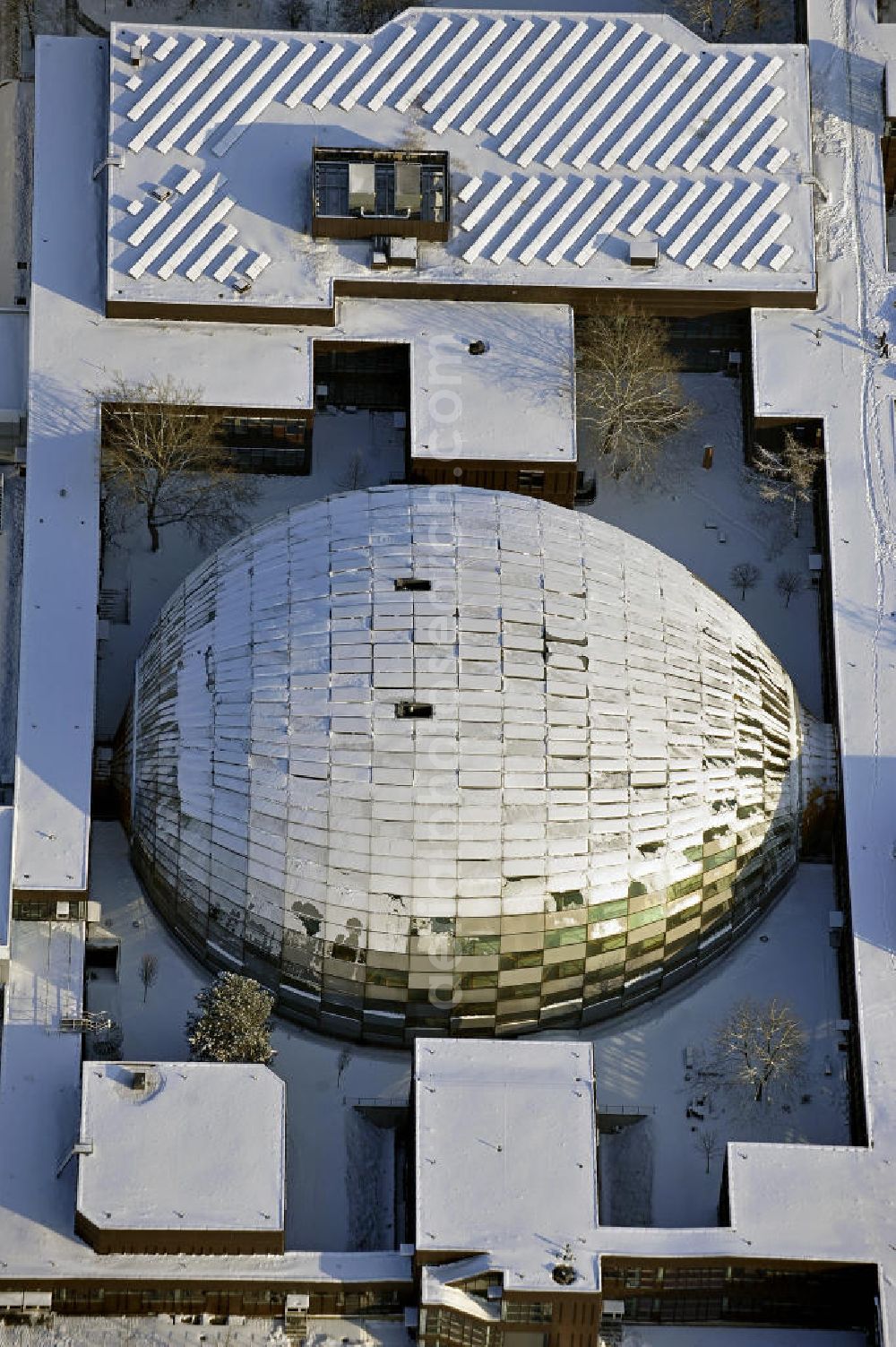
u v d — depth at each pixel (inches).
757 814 7706.7
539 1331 7017.7
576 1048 7263.8
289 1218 7386.8
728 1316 7268.7
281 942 7421.3
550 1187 7076.8
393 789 7249.0
